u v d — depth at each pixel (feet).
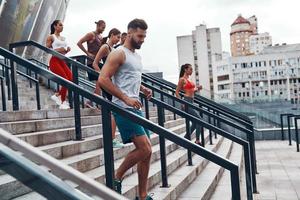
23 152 4.49
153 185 15.49
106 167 10.39
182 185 16.48
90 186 4.65
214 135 35.35
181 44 455.63
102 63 21.35
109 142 10.38
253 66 366.02
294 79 361.10
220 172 22.26
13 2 74.84
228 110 30.71
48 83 37.35
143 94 14.11
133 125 11.55
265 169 28.19
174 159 19.93
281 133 51.72
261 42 578.66
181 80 26.09
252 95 364.17
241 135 43.24
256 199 19.04
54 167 4.55
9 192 9.98
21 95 30.42
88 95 10.75
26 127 16.22
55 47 23.17
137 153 11.70
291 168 28.14
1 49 13.89
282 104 121.60
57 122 18.53
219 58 401.49
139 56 12.58
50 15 96.99
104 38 24.40
